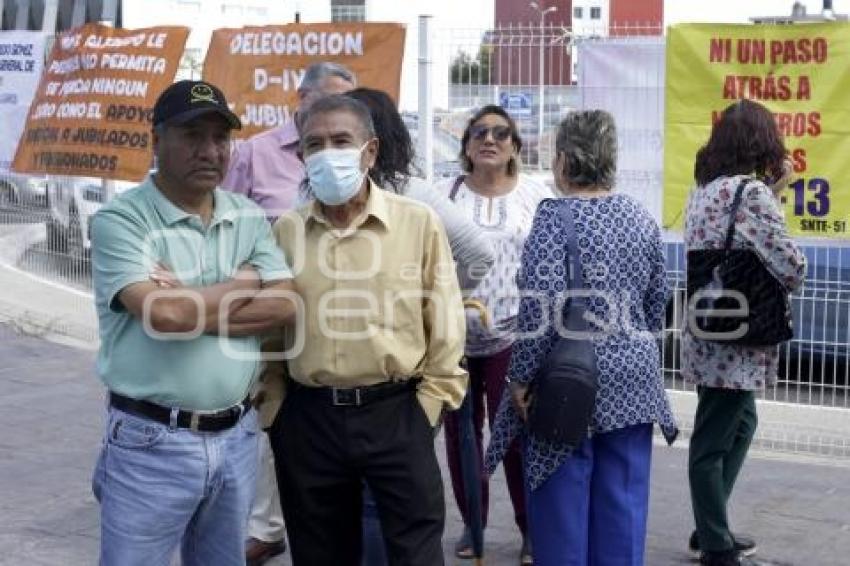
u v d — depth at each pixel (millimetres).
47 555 5363
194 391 3523
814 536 5691
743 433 5223
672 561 5391
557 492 4152
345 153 3699
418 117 7859
